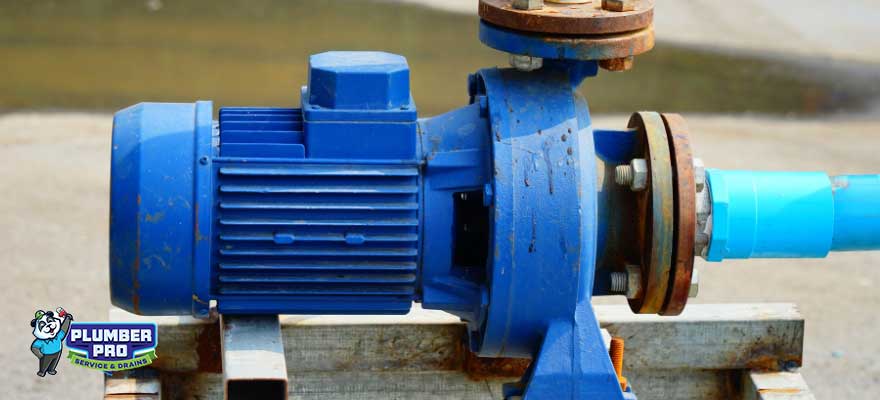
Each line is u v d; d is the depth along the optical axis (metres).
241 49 4.53
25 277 2.84
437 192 2.07
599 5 2.07
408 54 4.50
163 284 2.04
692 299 2.87
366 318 2.32
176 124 2.06
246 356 2.03
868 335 2.78
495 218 2.02
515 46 2.04
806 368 2.68
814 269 3.07
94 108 3.93
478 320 2.10
